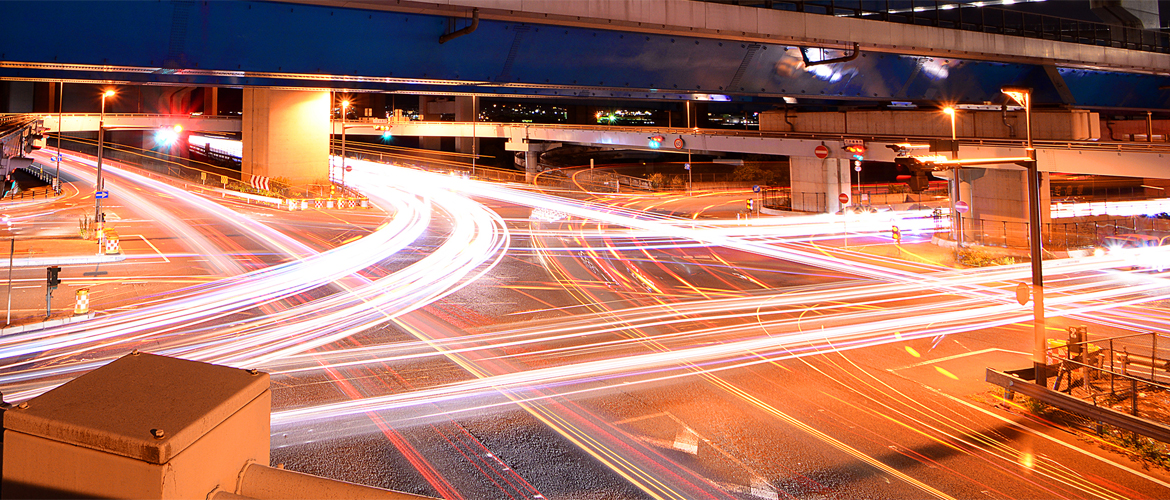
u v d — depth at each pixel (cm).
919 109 4138
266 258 3025
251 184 5897
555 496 953
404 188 6881
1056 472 1030
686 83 3062
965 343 1770
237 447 176
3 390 1335
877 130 4378
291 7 2128
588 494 959
